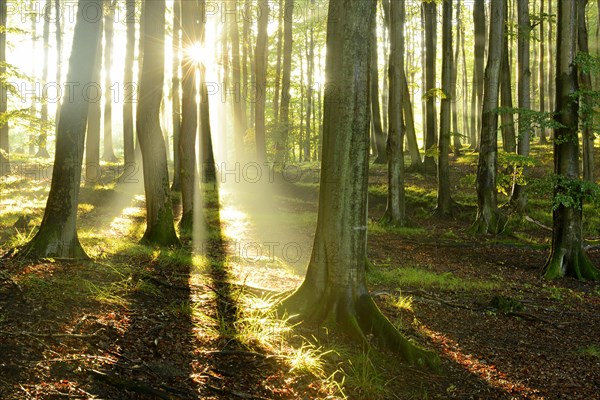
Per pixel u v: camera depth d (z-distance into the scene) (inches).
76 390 192.4
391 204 800.3
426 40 1103.0
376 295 412.8
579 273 557.9
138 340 243.8
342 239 303.3
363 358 266.2
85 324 244.2
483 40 1110.4
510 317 406.3
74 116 350.9
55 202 351.6
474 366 297.6
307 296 309.9
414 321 360.8
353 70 296.5
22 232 451.8
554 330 386.3
